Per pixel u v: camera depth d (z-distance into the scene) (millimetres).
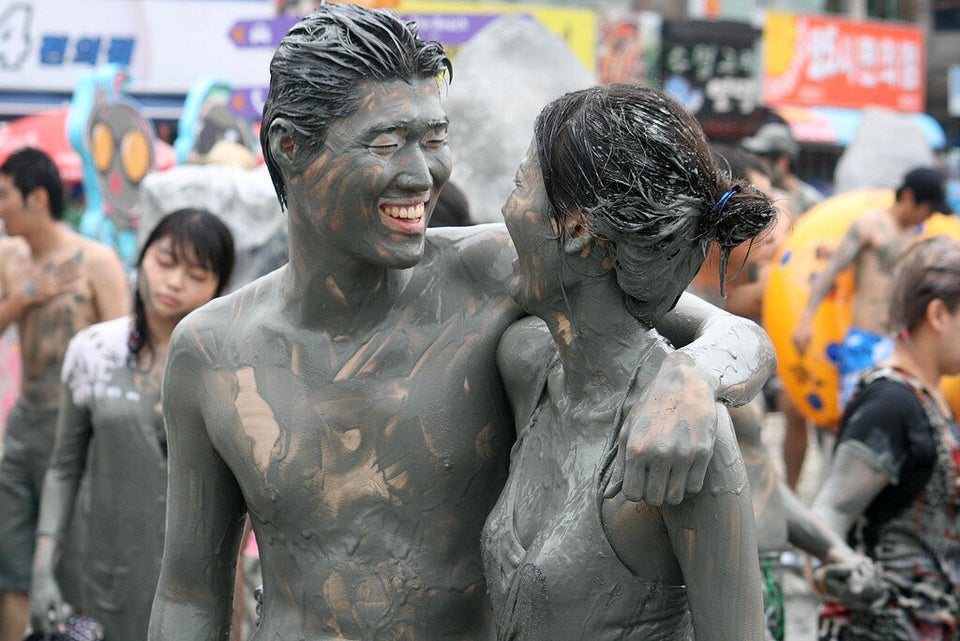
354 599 4371
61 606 8453
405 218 4082
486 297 4465
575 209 3668
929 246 7453
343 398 4379
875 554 7254
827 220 15023
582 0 36812
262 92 24641
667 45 35844
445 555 4410
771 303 14906
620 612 3686
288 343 4430
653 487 3297
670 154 3531
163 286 7824
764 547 7023
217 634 4766
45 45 26734
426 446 4363
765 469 7055
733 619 3535
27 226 11055
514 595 3861
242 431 4418
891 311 7551
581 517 3727
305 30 4090
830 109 40125
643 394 3475
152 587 8000
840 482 7223
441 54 4152
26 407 10875
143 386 8031
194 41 26344
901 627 7121
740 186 3682
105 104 16172
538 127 3809
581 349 3887
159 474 8000
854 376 14234
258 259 10797
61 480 8617
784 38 38500
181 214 7961
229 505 4719
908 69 42062
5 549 10562
